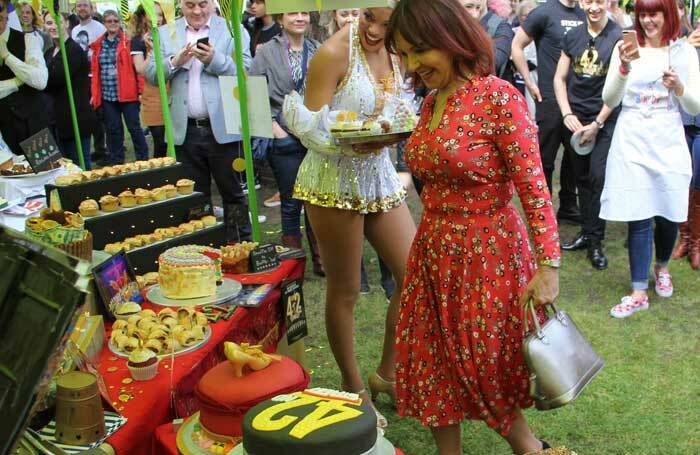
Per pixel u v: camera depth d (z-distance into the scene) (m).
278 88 4.35
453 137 2.03
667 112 3.89
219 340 2.19
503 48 4.91
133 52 7.56
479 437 2.95
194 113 4.46
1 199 3.42
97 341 2.03
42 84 5.22
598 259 4.83
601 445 2.87
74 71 6.84
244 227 3.53
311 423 1.40
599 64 4.63
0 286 0.87
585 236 5.13
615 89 3.92
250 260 2.82
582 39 4.69
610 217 4.03
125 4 3.68
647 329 3.91
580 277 4.69
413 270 2.26
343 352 2.90
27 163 4.01
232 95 3.00
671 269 4.76
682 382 3.34
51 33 7.39
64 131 6.95
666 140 3.90
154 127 6.46
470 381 2.16
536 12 5.17
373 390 3.13
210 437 1.71
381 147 2.52
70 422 1.60
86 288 0.82
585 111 4.73
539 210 2.02
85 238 2.29
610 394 3.25
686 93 3.80
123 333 2.17
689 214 4.77
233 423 1.68
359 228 2.69
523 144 1.99
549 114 5.23
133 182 3.00
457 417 2.23
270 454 1.38
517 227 2.14
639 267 4.09
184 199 3.05
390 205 2.73
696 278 4.60
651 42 3.90
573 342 2.07
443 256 2.14
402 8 2.03
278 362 1.82
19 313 0.84
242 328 2.40
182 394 1.96
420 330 2.25
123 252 2.49
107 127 8.07
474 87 2.03
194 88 4.43
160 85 3.70
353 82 2.54
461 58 2.01
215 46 4.52
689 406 3.13
